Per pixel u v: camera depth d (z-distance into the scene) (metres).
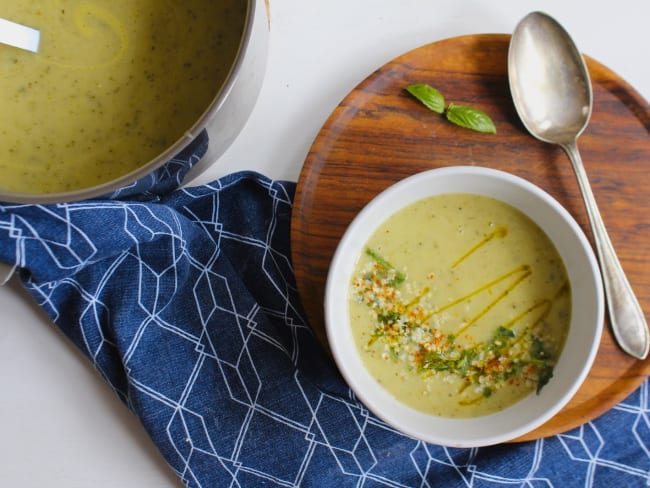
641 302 0.45
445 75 0.46
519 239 0.45
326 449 0.46
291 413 0.46
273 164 0.48
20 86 0.44
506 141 0.46
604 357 0.45
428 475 0.46
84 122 0.44
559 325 0.44
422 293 0.45
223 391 0.46
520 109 0.46
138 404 0.45
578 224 0.45
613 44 0.49
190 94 0.44
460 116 0.45
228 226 0.48
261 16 0.41
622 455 0.46
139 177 0.39
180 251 0.46
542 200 0.42
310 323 0.45
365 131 0.46
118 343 0.46
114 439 0.47
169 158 0.39
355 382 0.41
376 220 0.44
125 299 0.46
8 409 0.47
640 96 0.46
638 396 0.46
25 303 0.48
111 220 0.44
